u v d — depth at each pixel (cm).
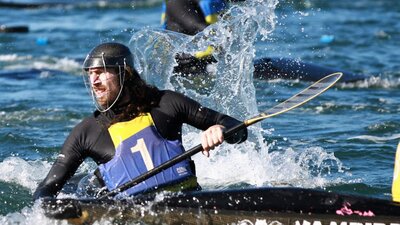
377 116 3419
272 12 3120
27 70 4800
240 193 1894
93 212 1883
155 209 1883
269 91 3822
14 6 8419
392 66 4850
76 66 4931
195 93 3147
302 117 3422
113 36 6044
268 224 1845
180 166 2009
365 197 1856
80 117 3525
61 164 2002
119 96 1995
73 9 8225
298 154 2739
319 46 5544
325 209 1838
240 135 1989
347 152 2805
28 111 3616
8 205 2262
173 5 3822
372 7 8156
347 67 4794
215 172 2586
